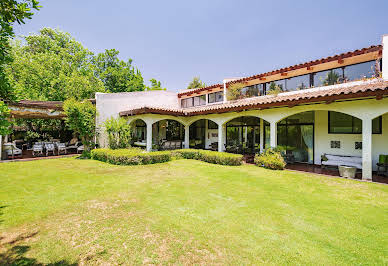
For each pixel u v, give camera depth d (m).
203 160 10.95
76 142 16.02
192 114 12.88
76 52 25.77
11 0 2.39
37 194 5.33
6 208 4.39
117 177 7.22
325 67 10.05
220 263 2.66
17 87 3.12
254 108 9.55
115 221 3.81
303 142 10.59
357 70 9.31
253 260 2.72
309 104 8.12
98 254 2.83
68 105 12.06
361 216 4.09
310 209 4.43
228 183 6.48
